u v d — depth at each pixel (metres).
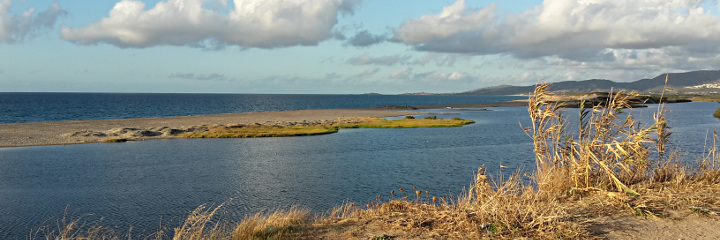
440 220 6.83
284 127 57.31
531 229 6.17
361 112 102.50
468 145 38.81
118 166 28.12
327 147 37.75
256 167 27.50
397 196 19.23
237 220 15.30
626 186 8.34
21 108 122.38
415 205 8.00
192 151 35.31
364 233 6.42
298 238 6.38
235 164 28.75
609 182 8.79
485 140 42.84
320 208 17.22
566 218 6.52
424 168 26.70
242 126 57.12
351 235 6.36
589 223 6.39
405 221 6.89
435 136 47.06
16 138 43.59
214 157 32.03
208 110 122.50
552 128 9.35
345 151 35.16
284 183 22.45
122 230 14.68
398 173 25.11
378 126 59.50
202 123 65.00
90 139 42.84
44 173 25.67
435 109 121.69
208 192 20.45
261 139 44.69
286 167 27.45
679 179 8.88
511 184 8.18
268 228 7.13
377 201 18.08
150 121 69.00
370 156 32.25
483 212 6.72
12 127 55.94
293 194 19.94
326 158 31.33
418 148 36.78
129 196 19.70
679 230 6.05
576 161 9.27
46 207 17.91
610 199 7.52
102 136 45.56
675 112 88.69
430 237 6.09
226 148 37.22
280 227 7.04
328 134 49.94
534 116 9.70
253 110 124.44
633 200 7.50
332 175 24.56
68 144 39.97
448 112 104.81
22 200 19.08
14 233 14.50
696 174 9.77
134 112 108.69
